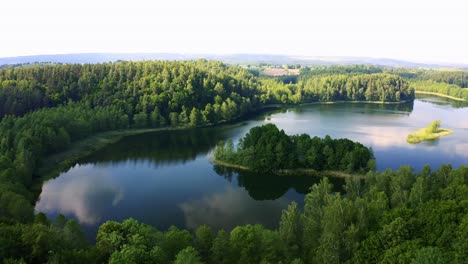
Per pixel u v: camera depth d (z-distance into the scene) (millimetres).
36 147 160625
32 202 125938
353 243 70188
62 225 85125
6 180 116812
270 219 118688
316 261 70438
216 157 177500
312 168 163750
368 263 66000
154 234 77188
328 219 76250
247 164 166750
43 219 86125
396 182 103250
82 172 161375
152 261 62062
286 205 130625
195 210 124688
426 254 55750
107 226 71875
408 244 63969
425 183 99375
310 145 165125
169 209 125062
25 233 65562
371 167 154250
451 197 85188
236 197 136875
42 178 150750
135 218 117688
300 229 81562
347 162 158500
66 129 198500
